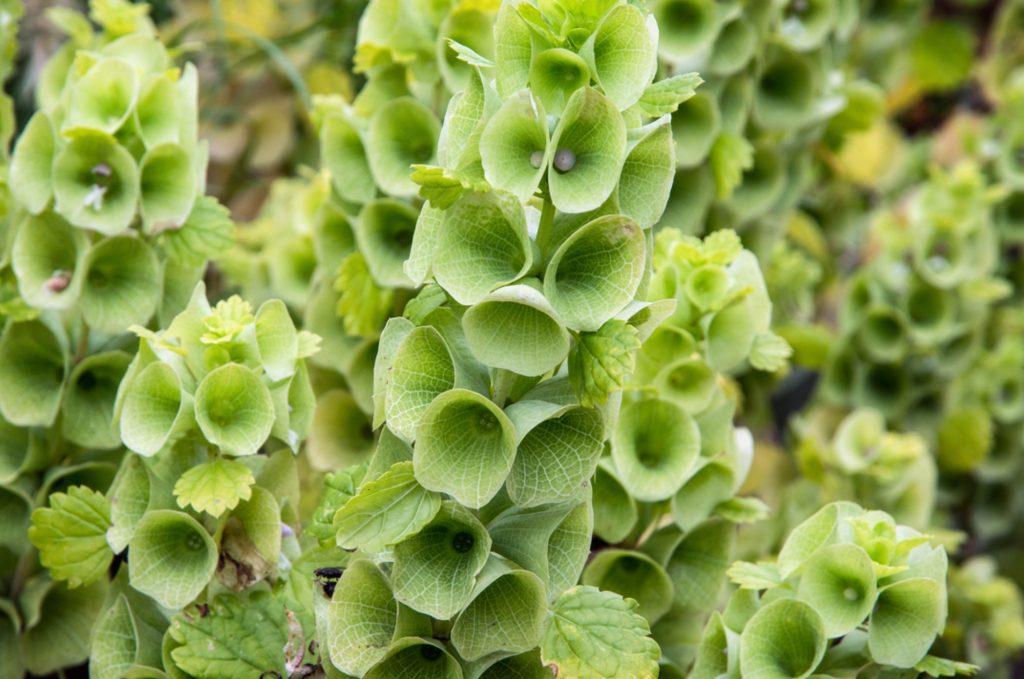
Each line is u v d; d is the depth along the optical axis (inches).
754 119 41.6
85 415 36.1
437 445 30.1
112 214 35.0
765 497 43.4
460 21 36.9
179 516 32.7
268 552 33.0
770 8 40.5
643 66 29.7
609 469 34.8
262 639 32.7
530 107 29.4
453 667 30.8
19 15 40.1
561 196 29.5
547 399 30.4
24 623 36.5
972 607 46.0
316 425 39.1
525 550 30.6
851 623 32.1
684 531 35.2
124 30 38.3
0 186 37.1
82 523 33.7
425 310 30.8
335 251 39.0
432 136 37.7
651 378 35.5
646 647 30.6
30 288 35.4
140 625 33.8
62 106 35.4
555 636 30.6
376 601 31.0
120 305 35.6
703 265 35.2
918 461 42.6
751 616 33.2
